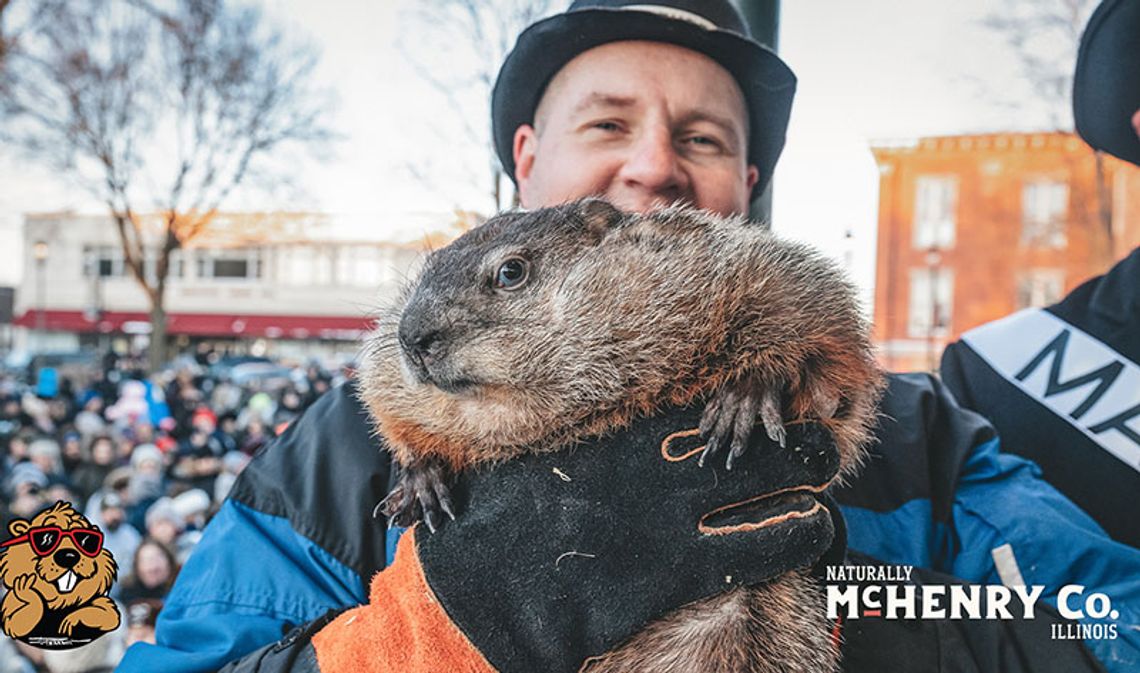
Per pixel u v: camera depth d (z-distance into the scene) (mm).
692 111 610
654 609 444
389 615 468
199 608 523
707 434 458
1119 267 744
